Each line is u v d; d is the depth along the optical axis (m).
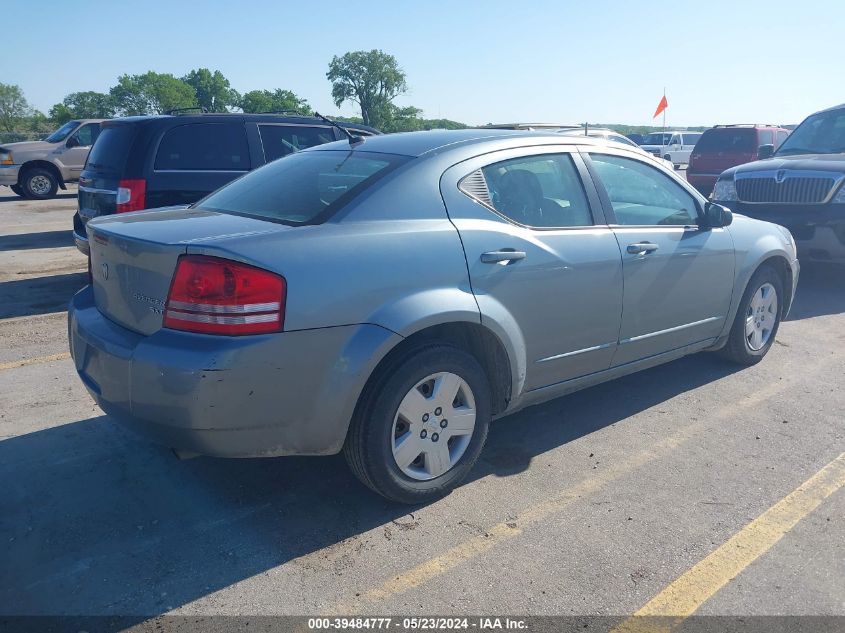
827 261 7.64
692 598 2.78
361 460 3.20
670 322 4.50
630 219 4.27
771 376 5.22
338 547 3.11
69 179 18.41
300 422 2.99
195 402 2.79
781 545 3.12
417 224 3.32
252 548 3.09
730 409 4.62
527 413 4.56
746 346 5.27
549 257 3.70
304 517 3.34
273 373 2.87
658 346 4.49
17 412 4.50
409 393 3.25
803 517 3.35
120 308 3.21
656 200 4.49
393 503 3.46
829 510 3.41
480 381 3.50
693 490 3.60
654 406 4.67
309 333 2.92
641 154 4.52
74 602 2.74
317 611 2.71
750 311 5.27
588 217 4.03
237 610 2.71
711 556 3.05
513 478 3.71
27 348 5.82
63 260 9.70
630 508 3.42
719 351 5.38
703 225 4.73
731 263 4.87
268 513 3.37
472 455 3.56
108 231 3.25
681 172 25.97
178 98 112.88
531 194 3.81
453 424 3.45
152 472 3.75
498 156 3.74
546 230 3.78
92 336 3.21
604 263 3.96
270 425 2.94
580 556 3.04
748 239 5.05
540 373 3.81
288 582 2.87
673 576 2.92
